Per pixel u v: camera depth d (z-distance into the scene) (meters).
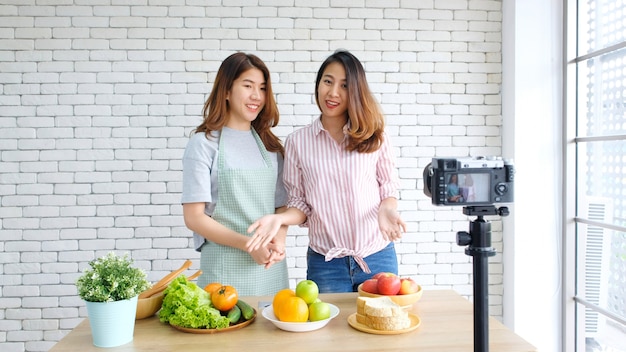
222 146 2.09
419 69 3.45
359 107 2.06
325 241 2.17
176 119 3.33
